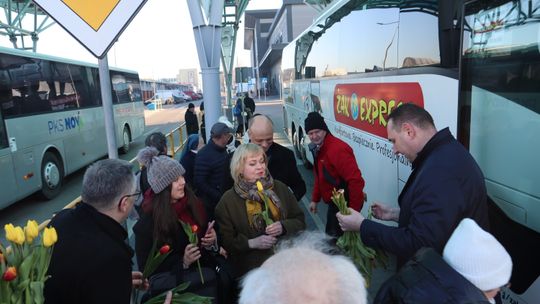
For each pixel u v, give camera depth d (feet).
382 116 15.72
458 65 10.46
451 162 7.36
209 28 22.89
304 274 3.79
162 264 9.14
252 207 9.94
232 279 9.70
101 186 6.86
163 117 120.47
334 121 23.30
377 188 16.55
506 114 8.97
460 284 4.95
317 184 15.48
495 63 9.24
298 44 37.40
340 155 13.23
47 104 31.35
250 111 63.57
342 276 3.90
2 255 5.22
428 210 7.22
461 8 10.36
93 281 6.26
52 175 30.86
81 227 6.68
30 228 5.44
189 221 9.55
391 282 5.47
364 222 8.66
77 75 37.78
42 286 5.39
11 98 26.45
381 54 15.64
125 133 54.90
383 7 15.38
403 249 7.55
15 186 26.30
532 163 8.28
